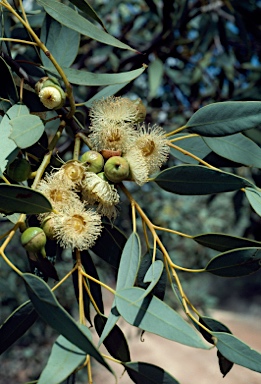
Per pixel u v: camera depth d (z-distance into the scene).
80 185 0.48
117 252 0.54
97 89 0.77
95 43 1.21
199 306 2.00
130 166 0.49
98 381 2.55
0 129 0.48
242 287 5.92
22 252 1.47
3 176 0.45
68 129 0.68
